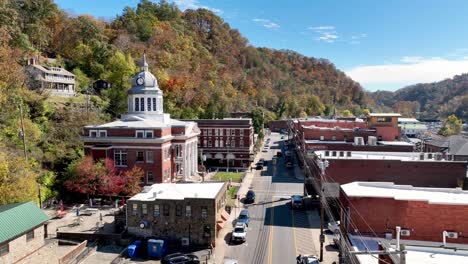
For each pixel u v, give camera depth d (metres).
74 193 57.91
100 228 46.00
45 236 43.72
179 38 156.62
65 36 121.31
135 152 62.69
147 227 43.88
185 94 125.81
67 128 73.50
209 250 41.56
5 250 29.23
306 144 80.31
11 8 96.56
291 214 55.12
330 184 55.69
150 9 170.50
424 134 146.38
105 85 105.25
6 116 64.06
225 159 93.94
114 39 134.50
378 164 55.25
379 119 124.75
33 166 57.97
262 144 130.00
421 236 35.25
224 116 134.75
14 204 34.06
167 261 37.59
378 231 36.25
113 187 55.97
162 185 51.72
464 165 53.94
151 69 119.31
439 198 36.66
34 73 86.94
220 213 47.88
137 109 73.06
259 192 68.31
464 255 25.33
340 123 109.44
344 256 34.88
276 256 40.31
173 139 69.19
